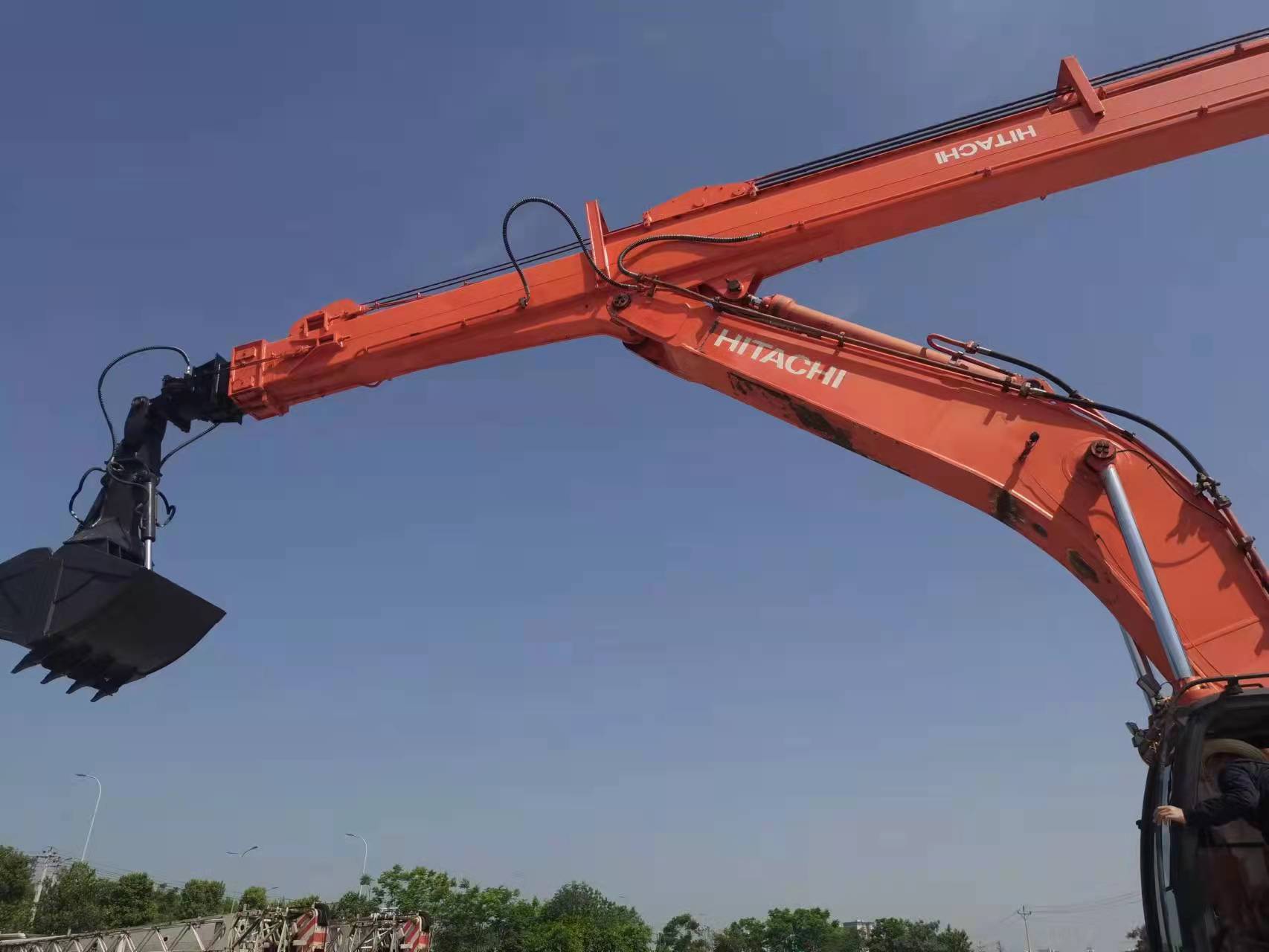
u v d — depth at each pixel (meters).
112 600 8.58
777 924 77.44
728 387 8.04
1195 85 7.57
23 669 8.66
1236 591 6.17
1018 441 6.89
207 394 9.85
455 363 9.33
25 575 8.75
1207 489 6.39
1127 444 6.74
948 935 68.94
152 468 9.81
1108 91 7.80
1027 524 6.82
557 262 8.91
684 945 75.12
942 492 7.24
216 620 9.20
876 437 7.20
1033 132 7.81
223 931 17.95
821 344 7.71
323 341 9.56
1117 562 6.39
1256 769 4.69
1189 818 4.64
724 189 8.62
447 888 52.53
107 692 9.20
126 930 17.66
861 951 76.00
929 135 8.15
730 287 8.20
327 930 21.45
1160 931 5.02
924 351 7.44
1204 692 5.38
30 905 46.06
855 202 8.05
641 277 8.41
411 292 9.62
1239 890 4.56
